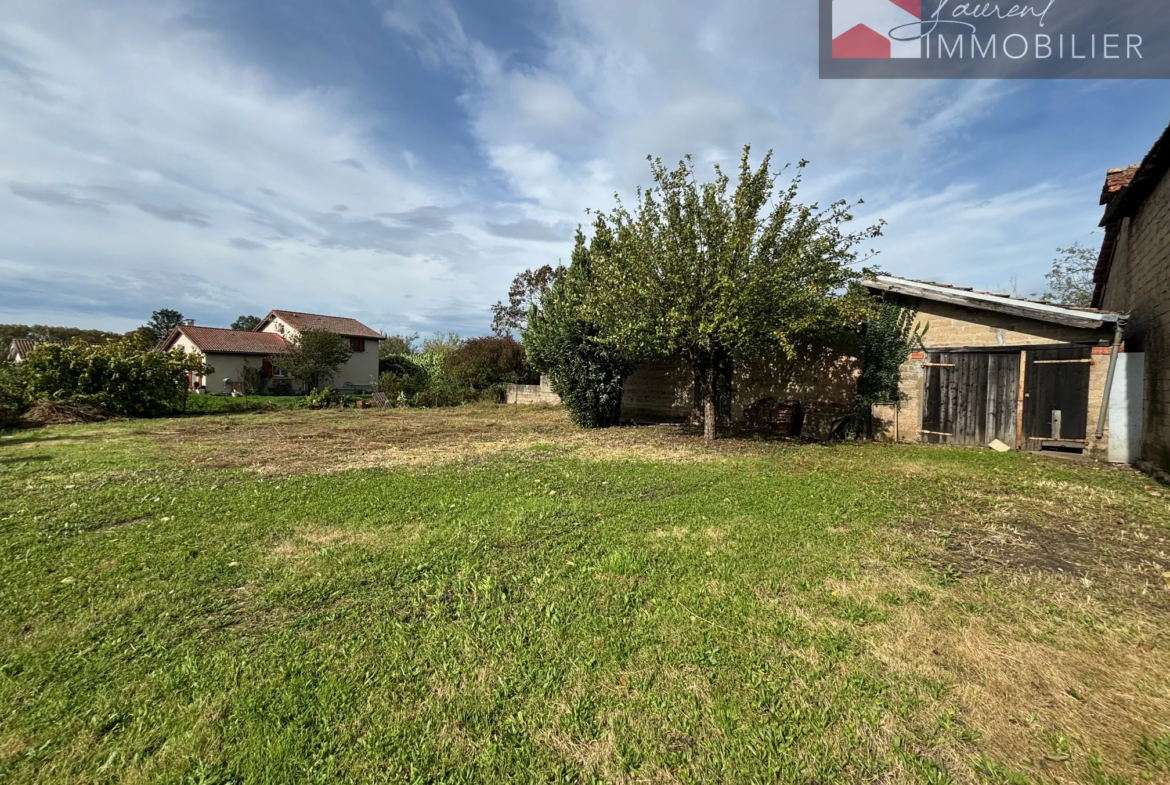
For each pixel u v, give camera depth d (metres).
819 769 1.84
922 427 10.13
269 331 34.38
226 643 2.68
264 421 15.16
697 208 9.05
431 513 5.03
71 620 2.92
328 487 6.19
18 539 4.26
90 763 1.88
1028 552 3.92
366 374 33.59
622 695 2.25
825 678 2.35
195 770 1.85
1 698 2.23
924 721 2.08
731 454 8.67
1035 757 1.89
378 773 1.84
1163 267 7.08
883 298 10.60
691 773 1.83
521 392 21.62
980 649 2.57
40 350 15.56
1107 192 8.66
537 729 2.05
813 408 11.77
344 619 2.93
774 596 3.16
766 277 8.43
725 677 2.36
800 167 8.72
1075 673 2.38
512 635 2.72
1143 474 7.00
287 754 1.92
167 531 4.50
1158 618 2.87
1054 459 8.27
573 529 4.48
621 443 10.18
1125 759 1.87
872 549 3.95
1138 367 8.04
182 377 17.69
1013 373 9.22
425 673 2.42
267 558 3.86
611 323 10.22
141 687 2.31
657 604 3.05
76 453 9.02
